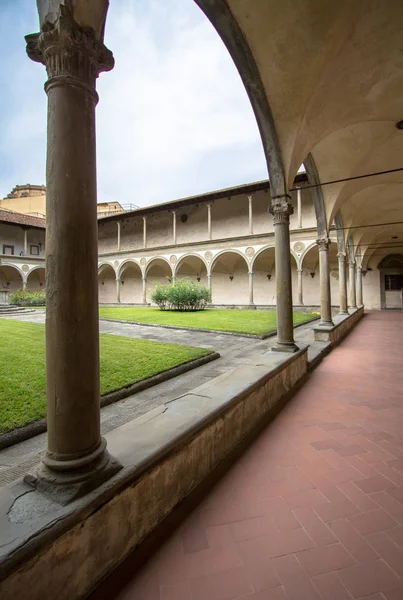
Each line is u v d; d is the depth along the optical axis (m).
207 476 3.20
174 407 3.40
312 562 2.15
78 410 2.05
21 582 1.53
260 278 29.48
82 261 2.10
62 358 2.03
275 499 2.82
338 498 2.81
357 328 15.30
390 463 3.38
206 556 2.20
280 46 4.95
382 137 8.19
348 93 6.06
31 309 22.45
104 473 2.07
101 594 1.91
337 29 4.79
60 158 2.07
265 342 10.50
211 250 27.11
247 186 24.92
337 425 4.34
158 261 31.70
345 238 14.48
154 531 2.45
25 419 4.12
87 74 2.18
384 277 26.64
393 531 2.42
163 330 13.12
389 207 14.77
